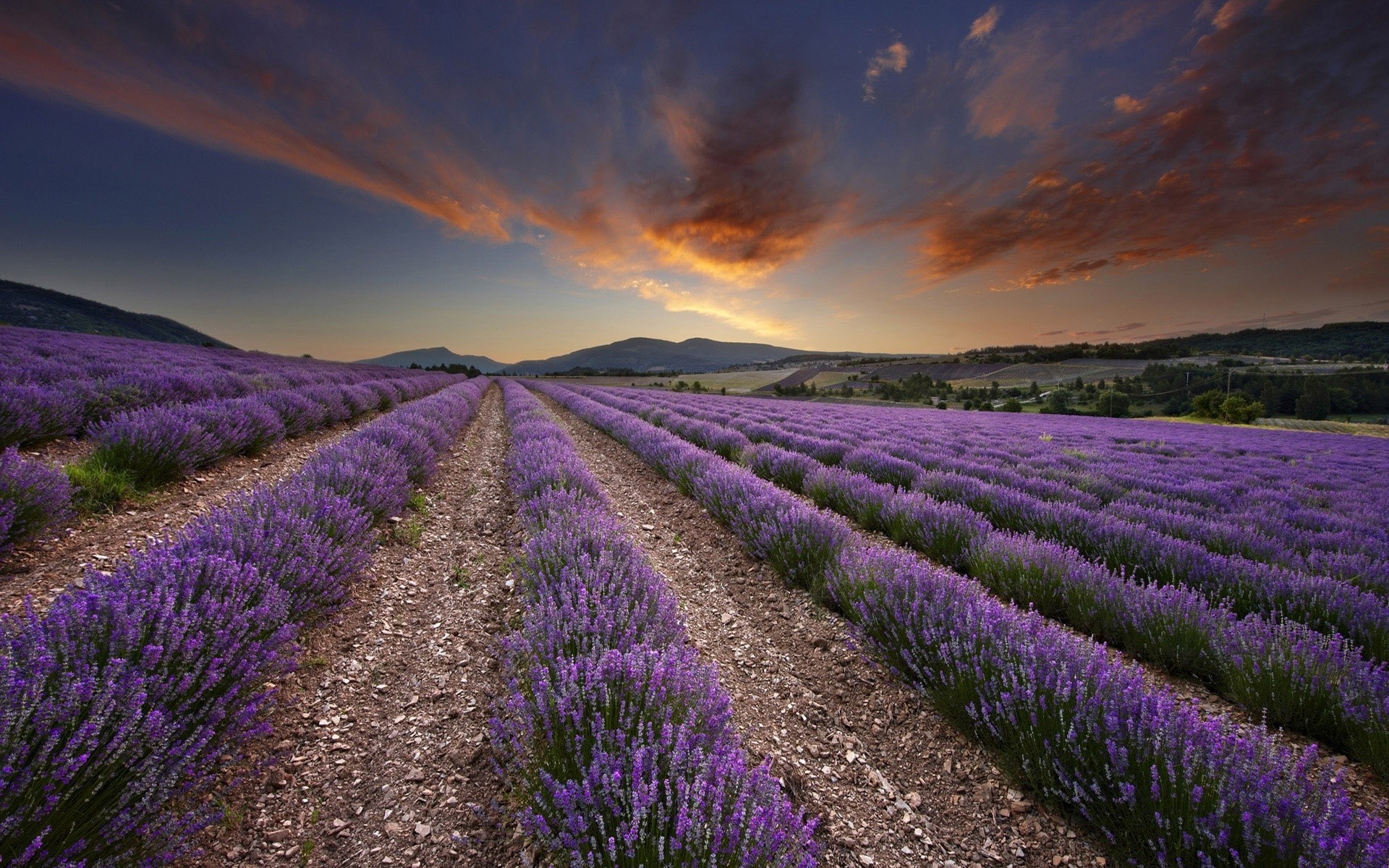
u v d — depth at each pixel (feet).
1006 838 7.43
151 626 7.63
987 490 23.72
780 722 9.98
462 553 17.56
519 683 9.29
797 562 16.25
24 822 5.03
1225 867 5.84
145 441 17.81
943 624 10.64
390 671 10.63
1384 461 56.49
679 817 5.36
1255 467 46.52
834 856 7.08
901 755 9.20
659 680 7.66
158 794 6.06
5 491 11.85
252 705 7.45
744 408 86.74
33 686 5.65
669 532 21.40
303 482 16.12
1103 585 13.38
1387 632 11.40
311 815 7.14
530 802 7.01
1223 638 11.01
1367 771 8.62
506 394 107.55
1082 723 7.80
